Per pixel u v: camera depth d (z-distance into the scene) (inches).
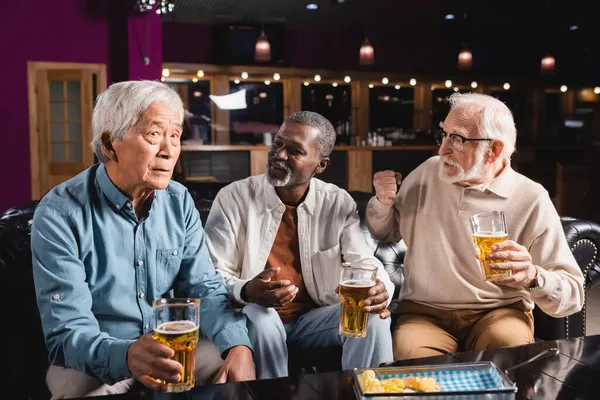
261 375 70.1
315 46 391.9
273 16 350.9
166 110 60.2
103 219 64.1
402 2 322.7
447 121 78.9
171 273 69.4
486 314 80.2
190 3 317.1
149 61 281.9
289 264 82.1
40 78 271.0
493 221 64.4
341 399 48.8
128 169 60.9
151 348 49.7
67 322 58.7
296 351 79.0
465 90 421.7
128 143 59.8
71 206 62.5
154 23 282.7
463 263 80.7
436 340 77.6
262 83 380.8
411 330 79.0
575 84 427.2
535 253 78.5
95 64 275.3
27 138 268.1
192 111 369.7
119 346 54.3
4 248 73.1
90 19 272.4
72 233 61.9
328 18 358.3
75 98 277.9
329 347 78.9
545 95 438.3
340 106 398.9
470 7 331.9
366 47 349.7
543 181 406.9
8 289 71.7
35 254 60.8
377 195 83.3
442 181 82.8
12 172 267.1
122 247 65.2
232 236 81.5
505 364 56.2
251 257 80.6
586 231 96.0
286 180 78.6
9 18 260.7
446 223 81.4
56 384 62.7
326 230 83.0
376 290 64.1
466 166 77.7
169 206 69.7
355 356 71.1
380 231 86.0
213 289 70.7
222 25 363.3
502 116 77.5
